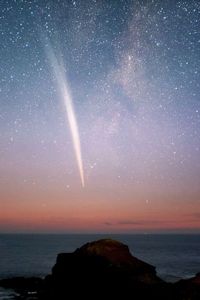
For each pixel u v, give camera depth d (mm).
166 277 67375
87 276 40750
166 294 34781
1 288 50062
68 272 42719
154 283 37969
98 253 42781
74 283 41312
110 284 38625
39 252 136625
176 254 131000
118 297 37281
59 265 44375
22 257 111125
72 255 44125
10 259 103438
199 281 35844
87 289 39812
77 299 39781
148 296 35438
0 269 78250
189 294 33562
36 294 45969
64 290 41750
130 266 40812
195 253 138000
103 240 45938
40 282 53969
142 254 129875
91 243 45406
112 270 39750
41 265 86812
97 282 39594
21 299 43406
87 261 42000
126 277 38844
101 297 38312
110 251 43406
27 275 68875
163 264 91625
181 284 36094
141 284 37531
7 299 43625
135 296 36344
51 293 42750
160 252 142625
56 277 43750
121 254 43344
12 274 70312
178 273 73125
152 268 42188
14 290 48750
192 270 78562
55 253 130375
